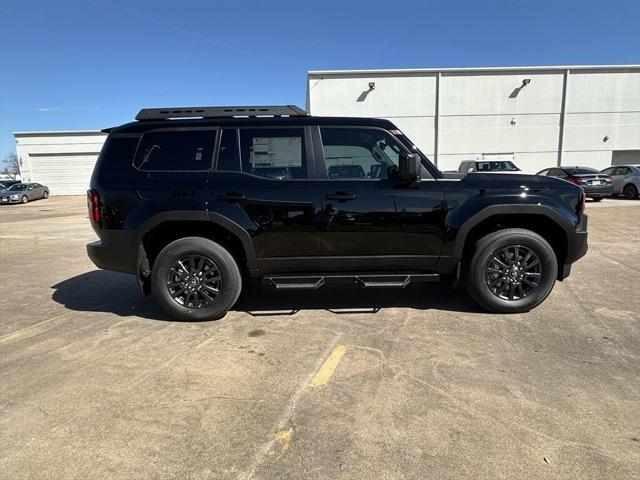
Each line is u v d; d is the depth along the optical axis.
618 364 3.39
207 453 2.42
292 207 4.24
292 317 4.55
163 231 4.53
